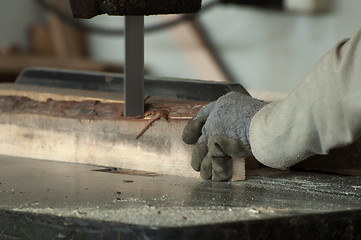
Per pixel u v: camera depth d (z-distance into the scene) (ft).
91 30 26.45
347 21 22.84
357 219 7.53
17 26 30.50
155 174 9.66
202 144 9.12
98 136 10.14
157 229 6.51
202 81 11.00
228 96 8.98
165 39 27.58
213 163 9.05
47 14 29.73
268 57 25.20
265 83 25.41
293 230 7.09
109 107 10.28
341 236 7.45
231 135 8.72
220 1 22.97
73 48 29.84
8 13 30.17
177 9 7.89
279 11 24.52
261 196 8.19
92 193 8.28
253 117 8.48
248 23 25.49
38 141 10.69
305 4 22.66
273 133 7.99
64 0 29.12
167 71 27.84
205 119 9.04
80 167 10.14
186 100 10.74
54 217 7.11
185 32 26.89
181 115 9.52
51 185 8.76
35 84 12.51
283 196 8.21
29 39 30.42
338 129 7.36
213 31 26.45
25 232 7.32
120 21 29.35
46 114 10.60
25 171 9.75
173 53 27.48
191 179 9.30
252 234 6.82
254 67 25.59
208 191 8.46
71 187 8.64
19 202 7.77
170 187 8.70
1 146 11.05
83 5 8.07
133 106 9.82
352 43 7.30
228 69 26.35
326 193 8.48
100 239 6.82
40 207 7.50
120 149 9.97
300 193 8.45
